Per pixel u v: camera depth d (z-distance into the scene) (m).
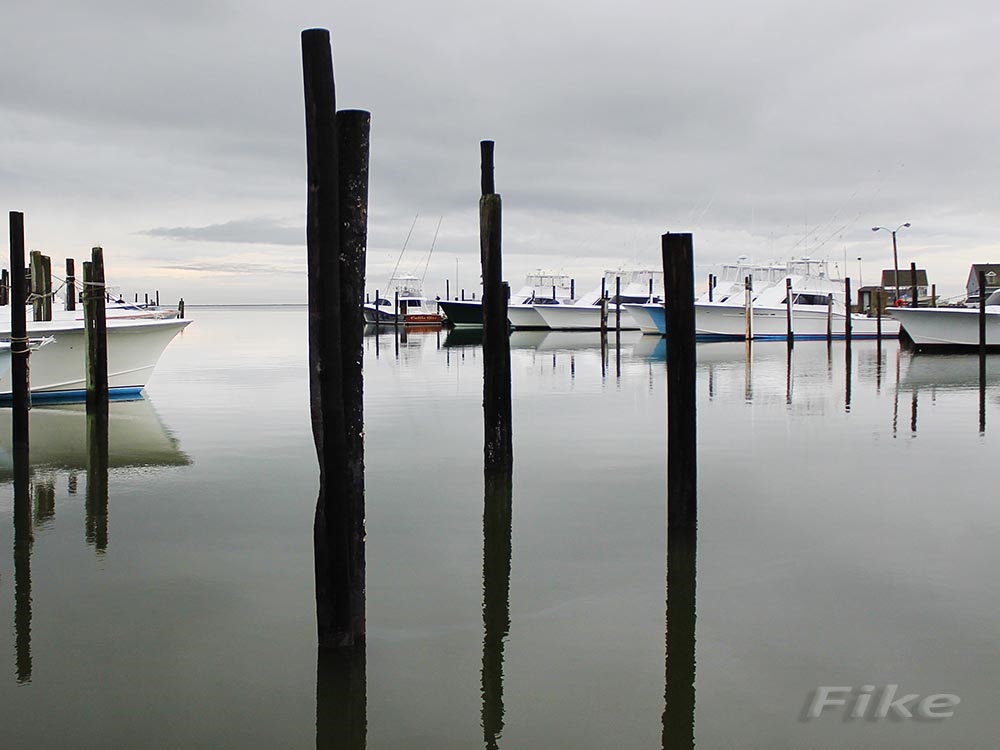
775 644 6.16
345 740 5.04
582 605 6.88
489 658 5.99
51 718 5.24
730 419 16.23
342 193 5.63
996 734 5.04
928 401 19.08
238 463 12.38
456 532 8.81
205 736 5.07
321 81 5.34
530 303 64.00
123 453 13.19
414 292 74.19
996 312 35.50
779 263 51.28
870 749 4.89
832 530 8.73
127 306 26.06
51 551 8.33
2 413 17.55
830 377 25.25
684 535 8.27
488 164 10.77
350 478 5.93
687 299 8.07
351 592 6.07
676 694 5.50
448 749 4.95
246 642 6.25
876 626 6.40
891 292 78.50
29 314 21.34
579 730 5.12
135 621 6.62
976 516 9.19
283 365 29.88
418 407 18.50
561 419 16.39
